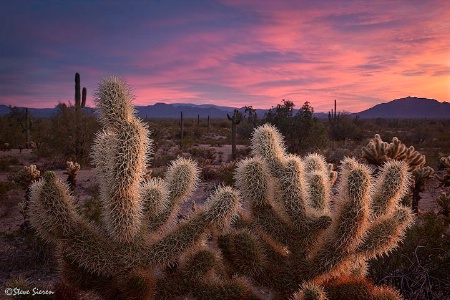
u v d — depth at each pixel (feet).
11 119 128.36
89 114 73.72
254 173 11.93
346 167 11.90
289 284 11.23
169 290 10.77
